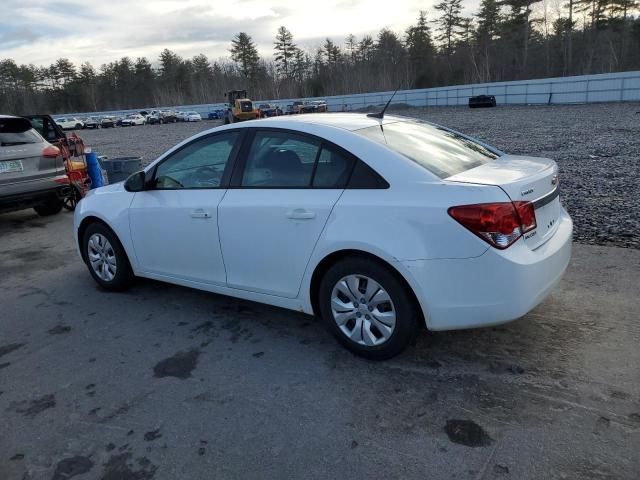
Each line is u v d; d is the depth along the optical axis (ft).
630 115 83.51
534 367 10.55
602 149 43.16
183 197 13.50
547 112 107.04
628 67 210.18
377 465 8.14
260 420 9.43
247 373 11.06
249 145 12.48
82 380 11.12
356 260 10.56
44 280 17.85
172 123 191.42
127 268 15.67
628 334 11.57
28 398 10.53
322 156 11.23
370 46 298.97
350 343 11.18
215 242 12.86
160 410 9.89
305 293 11.60
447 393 9.87
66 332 13.55
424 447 8.47
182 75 337.31
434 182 9.98
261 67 312.71
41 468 8.48
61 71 337.93
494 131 67.51
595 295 13.70
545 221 10.73
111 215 15.20
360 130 11.57
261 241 11.93
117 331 13.44
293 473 8.08
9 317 14.74
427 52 255.29
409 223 9.84
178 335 13.04
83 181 29.63
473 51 247.29
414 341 11.26
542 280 9.96
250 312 14.23
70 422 9.66
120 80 347.56
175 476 8.15
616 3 214.69
